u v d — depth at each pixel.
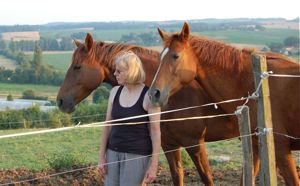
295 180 4.98
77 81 6.54
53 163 8.81
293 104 4.89
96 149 13.98
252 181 4.27
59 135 16.83
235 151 11.77
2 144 14.96
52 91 47.56
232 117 5.62
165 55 5.34
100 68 6.50
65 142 15.37
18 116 21.05
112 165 4.62
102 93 28.73
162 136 6.48
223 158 10.51
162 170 9.02
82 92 6.58
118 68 4.48
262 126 4.31
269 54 5.34
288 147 5.00
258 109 4.34
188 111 6.17
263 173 4.32
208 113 6.12
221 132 6.18
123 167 4.57
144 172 4.58
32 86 51.09
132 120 4.52
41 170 8.78
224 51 5.40
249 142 4.23
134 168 4.54
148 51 6.48
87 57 6.50
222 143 12.91
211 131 6.22
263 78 4.25
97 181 7.82
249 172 4.25
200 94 6.12
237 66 5.35
